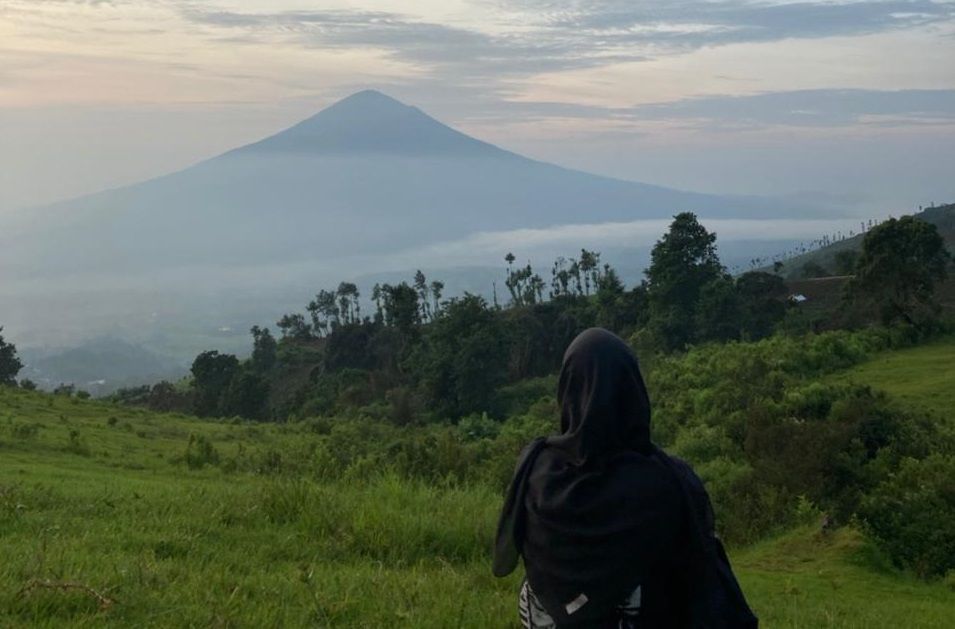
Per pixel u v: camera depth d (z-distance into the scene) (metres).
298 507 9.07
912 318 45.53
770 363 36.16
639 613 2.84
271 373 80.94
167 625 4.68
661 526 2.79
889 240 45.81
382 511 8.85
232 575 6.10
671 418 28.92
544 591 2.89
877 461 19.16
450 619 5.61
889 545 13.53
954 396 31.75
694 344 55.12
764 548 14.27
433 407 52.16
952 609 10.59
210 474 19.17
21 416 27.16
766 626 7.51
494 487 15.62
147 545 7.00
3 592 4.86
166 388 72.56
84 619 4.61
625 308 65.69
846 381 32.34
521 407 50.97
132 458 21.39
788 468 18.59
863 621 8.73
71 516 8.35
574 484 2.85
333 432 29.56
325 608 5.40
